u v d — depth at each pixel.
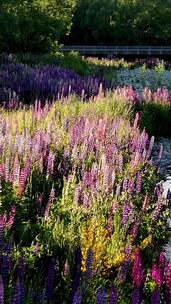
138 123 13.43
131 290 4.39
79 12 68.44
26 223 5.13
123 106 13.16
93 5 68.31
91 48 56.59
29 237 4.95
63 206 5.58
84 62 30.92
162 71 29.56
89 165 7.28
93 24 67.62
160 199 6.15
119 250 4.75
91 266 4.20
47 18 31.61
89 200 5.69
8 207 5.29
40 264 4.59
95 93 16.70
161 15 66.44
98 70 29.28
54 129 8.49
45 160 6.88
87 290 4.05
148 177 7.83
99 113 11.36
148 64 38.69
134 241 5.32
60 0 34.22
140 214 6.02
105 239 4.95
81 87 16.48
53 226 5.25
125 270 4.39
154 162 11.05
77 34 68.75
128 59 53.75
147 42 67.31
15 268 4.11
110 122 10.05
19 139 6.93
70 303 3.95
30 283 3.94
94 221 5.20
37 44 31.66
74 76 20.14
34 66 22.16
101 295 3.61
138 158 7.62
